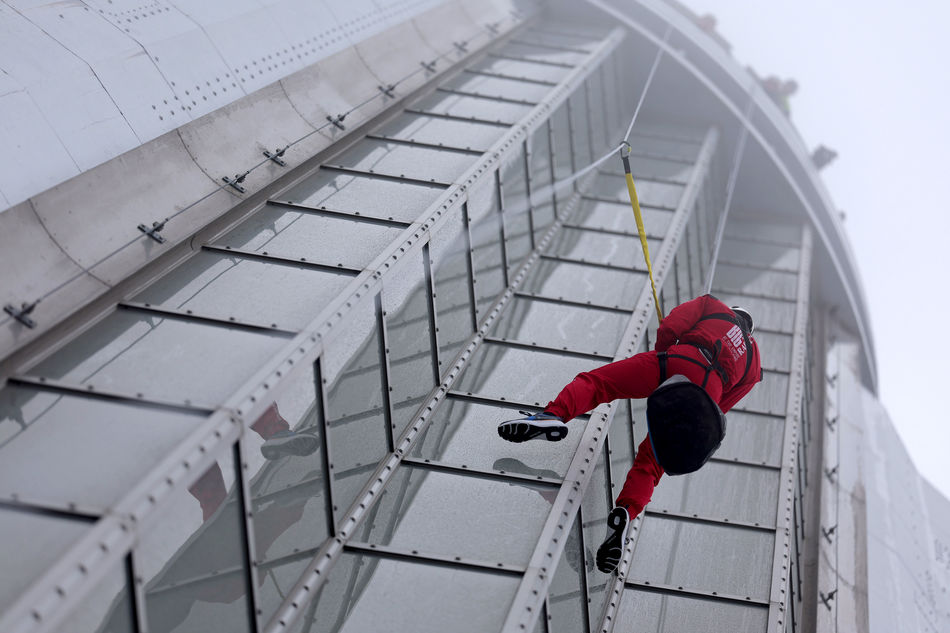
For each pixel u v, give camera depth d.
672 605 8.23
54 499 4.59
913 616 13.34
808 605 11.38
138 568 4.51
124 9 8.99
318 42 11.18
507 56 15.44
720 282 17.66
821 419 16.62
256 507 5.54
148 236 7.21
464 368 8.54
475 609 5.84
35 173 6.83
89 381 5.66
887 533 15.18
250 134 9.08
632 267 11.52
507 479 7.03
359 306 6.92
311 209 8.57
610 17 18.70
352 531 6.41
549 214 12.41
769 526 9.62
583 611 7.17
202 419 5.31
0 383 5.52
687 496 9.98
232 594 5.25
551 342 9.31
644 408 9.86
